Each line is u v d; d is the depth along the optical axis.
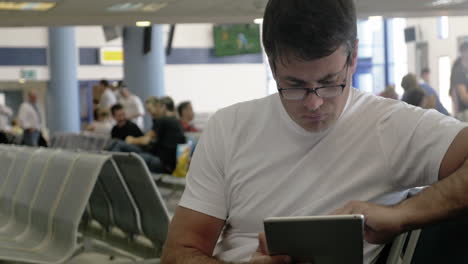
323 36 1.65
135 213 3.94
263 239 1.77
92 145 11.48
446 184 1.75
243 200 2.01
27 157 4.64
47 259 3.54
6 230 4.55
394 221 1.73
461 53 8.49
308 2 1.67
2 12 9.60
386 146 1.91
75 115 22.95
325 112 1.77
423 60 19.27
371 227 1.74
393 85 11.55
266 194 1.97
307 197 1.95
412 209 1.75
